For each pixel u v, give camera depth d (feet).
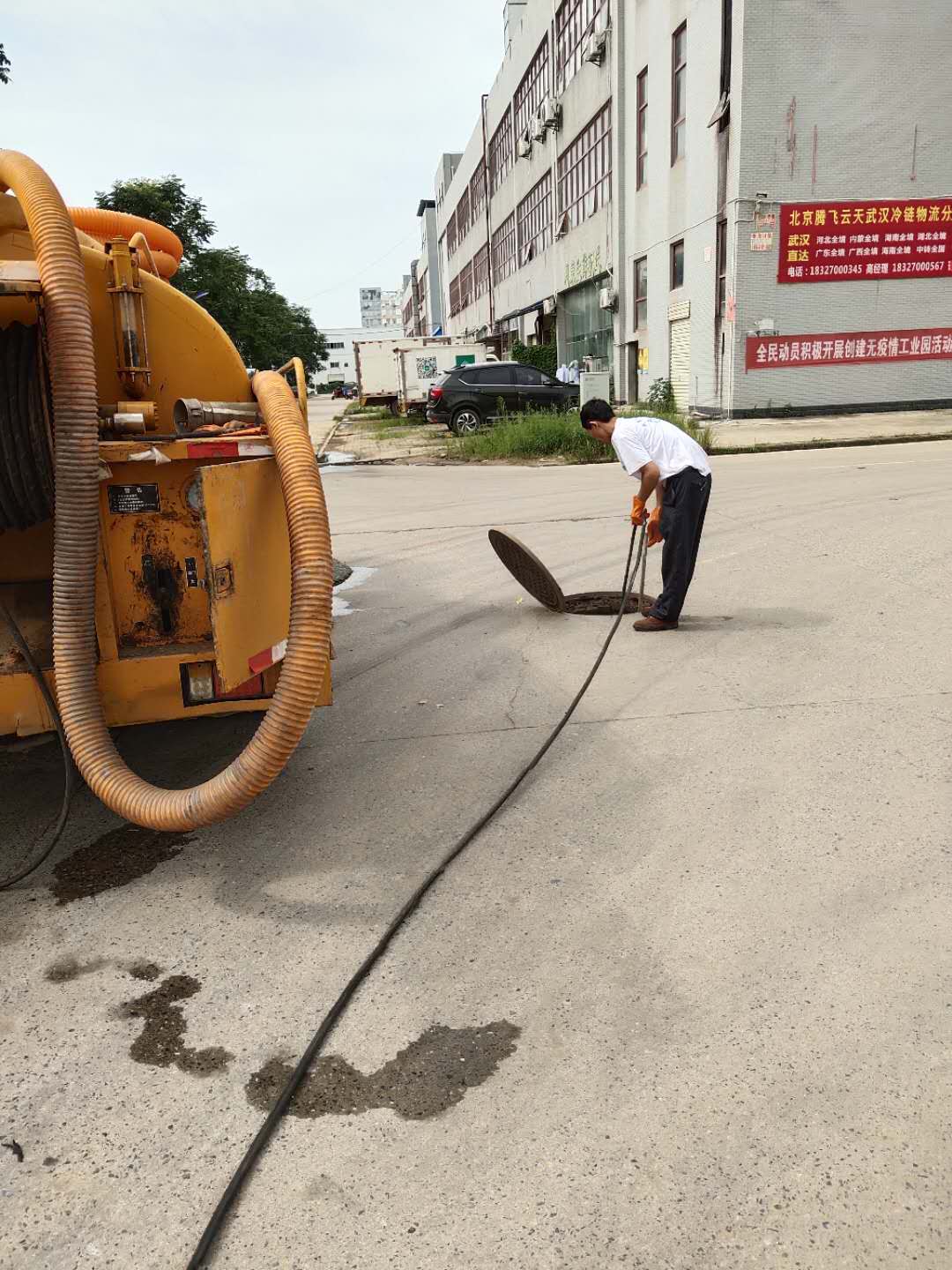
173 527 10.71
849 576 22.11
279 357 197.06
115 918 9.74
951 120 62.18
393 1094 7.17
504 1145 6.63
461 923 9.37
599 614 20.67
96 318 10.80
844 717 13.87
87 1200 6.35
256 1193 6.33
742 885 9.68
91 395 9.60
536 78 119.85
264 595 10.63
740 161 61.46
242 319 153.38
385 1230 6.00
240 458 10.48
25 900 10.14
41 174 10.05
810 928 8.89
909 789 11.50
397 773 13.00
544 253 121.49
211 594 9.59
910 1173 6.20
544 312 122.11
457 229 213.25
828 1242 5.75
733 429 59.88
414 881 10.21
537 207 124.26
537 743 13.73
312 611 9.72
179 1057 7.70
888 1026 7.55
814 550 24.89
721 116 63.10
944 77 61.41
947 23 60.64
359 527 34.47
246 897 10.05
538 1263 5.71
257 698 11.09
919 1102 6.79
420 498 41.47
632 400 91.09
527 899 9.71
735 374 64.95
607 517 32.91
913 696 14.49
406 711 15.42
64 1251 5.97
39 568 12.14
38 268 9.58
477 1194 6.23
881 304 64.59
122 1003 8.39
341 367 520.83
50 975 8.82
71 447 9.55
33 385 9.87
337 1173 6.47
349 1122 6.92
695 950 8.68
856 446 51.52
